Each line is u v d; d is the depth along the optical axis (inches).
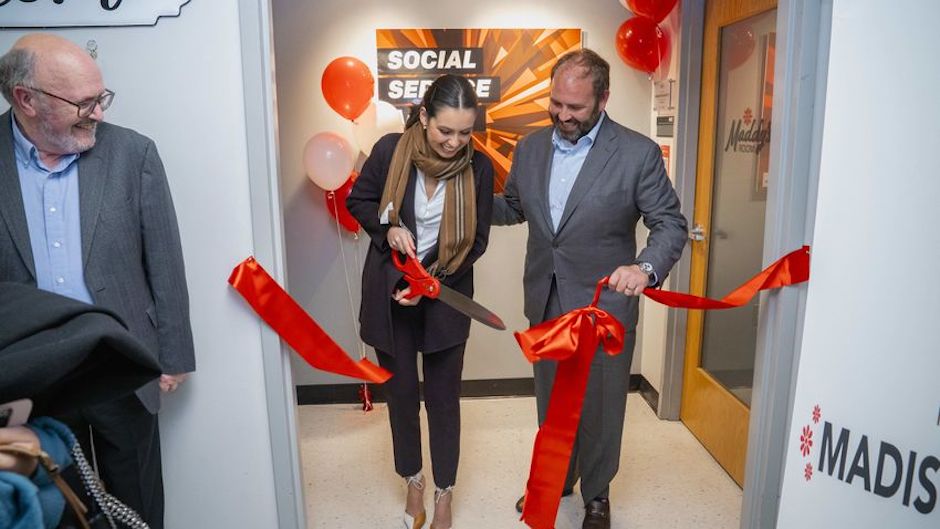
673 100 122.0
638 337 142.3
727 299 76.0
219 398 74.5
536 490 79.3
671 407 129.7
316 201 131.9
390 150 83.7
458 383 89.0
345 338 137.2
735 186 108.8
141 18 66.1
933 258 43.3
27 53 53.4
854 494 47.8
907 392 44.7
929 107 43.7
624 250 83.9
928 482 43.6
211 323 72.9
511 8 127.8
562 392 77.3
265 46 68.2
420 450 92.0
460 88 75.2
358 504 102.3
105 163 60.4
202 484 76.4
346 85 115.3
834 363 48.9
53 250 59.1
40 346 33.5
